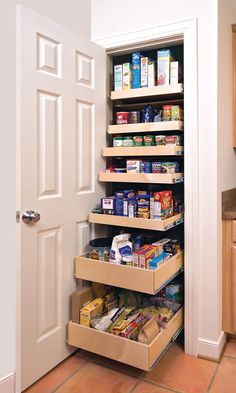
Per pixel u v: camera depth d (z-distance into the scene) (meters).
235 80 2.26
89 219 2.02
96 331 1.80
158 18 1.95
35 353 1.69
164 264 1.80
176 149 1.92
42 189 1.69
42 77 1.65
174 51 2.18
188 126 1.89
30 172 1.61
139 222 1.87
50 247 1.76
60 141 1.79
